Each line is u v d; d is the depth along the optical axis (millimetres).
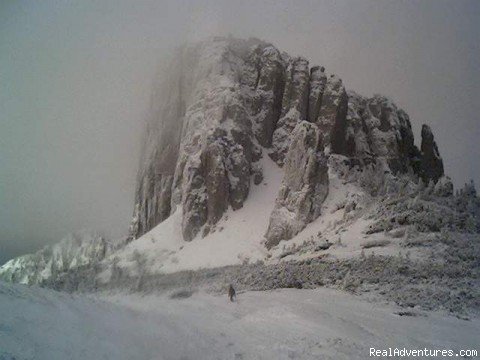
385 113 81375
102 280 53219
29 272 74062
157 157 81250
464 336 21406
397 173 72000
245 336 18484
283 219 51625
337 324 21500
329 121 72812
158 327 17516
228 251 52906
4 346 10336
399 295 28531
